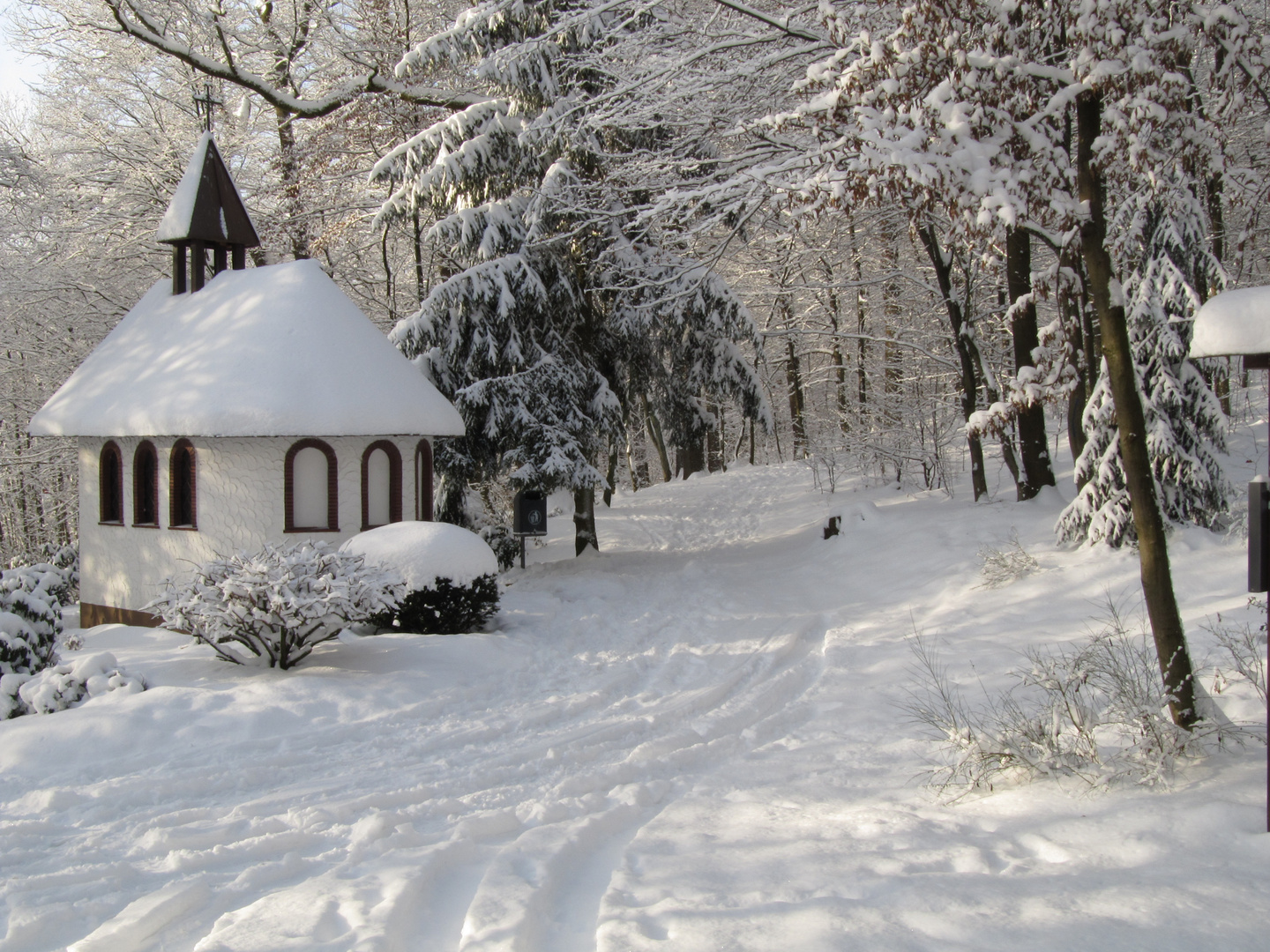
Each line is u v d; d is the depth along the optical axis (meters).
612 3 12.66
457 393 15.78
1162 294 10.32
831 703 7.85
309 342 12.73
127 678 8.16
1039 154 5.71
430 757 6.82
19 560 17.70
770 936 3.53
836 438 22.66
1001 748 5.35
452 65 15.46
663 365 18.62
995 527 13.02
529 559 19.78
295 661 9.17
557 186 14.85
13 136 22.36
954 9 5.56
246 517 12.66
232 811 5.75
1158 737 4.95
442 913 4.20
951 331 20.89
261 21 20.92
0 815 5.82
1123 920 3.43
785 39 11.82
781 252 21.16
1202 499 10.34
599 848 4.97
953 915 3.56
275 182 21.64
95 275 22.27
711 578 14.66
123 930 3.98
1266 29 10.12
